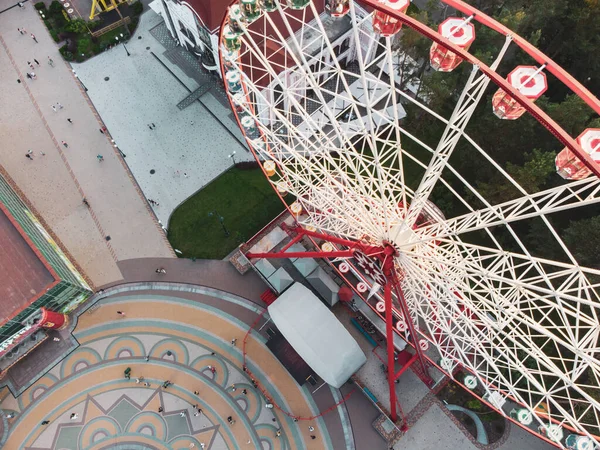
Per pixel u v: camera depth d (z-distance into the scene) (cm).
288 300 5794
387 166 7356
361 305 6181
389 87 3416
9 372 6325
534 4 6419
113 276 6862
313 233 5747
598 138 2938
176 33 8381
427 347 5806
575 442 3969
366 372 6116
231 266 6856
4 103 8231
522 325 6172
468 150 6675
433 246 5150
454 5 3177
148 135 7844
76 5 9106
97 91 8281
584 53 6881
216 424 5997
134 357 6381
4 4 9094
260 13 3969
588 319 3834
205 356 6359
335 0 3653
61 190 7450
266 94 7069
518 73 2977
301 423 5959
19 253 5816
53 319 6200
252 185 7338
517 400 4738
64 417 6091
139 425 6028
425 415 5912
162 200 7325
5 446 5962
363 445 5825
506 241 6738
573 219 6612
